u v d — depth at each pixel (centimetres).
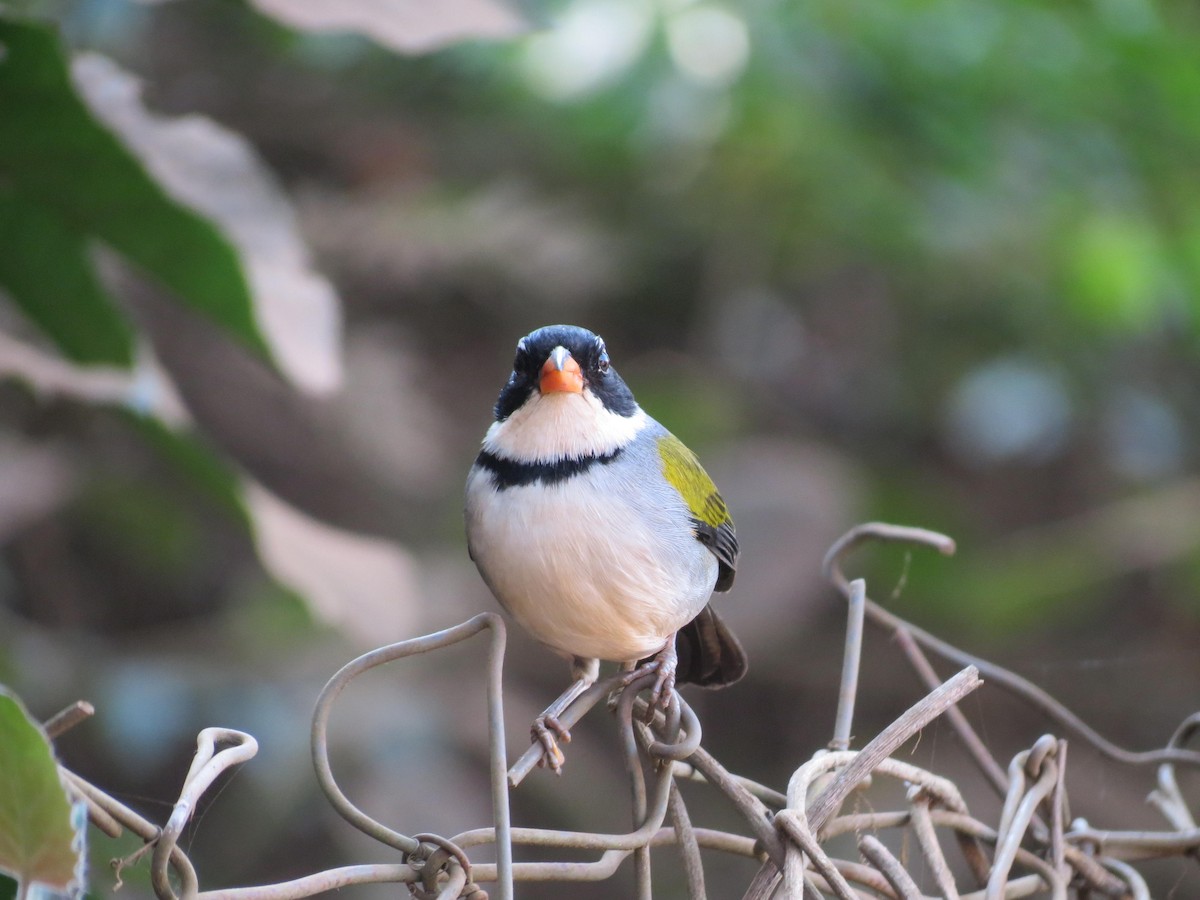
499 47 1345
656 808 403
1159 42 1276
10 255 662
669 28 1304
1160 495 1419
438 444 1363
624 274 1406
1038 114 1347
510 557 530
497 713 367
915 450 1515
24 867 335
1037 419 1386
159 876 330
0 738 316
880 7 1306
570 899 1236
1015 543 1438
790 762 1399
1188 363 1461
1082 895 469
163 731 1037
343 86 1464
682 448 608
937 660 1359
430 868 366
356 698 1077
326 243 1315
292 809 1039
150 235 632
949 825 450
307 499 1307
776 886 398
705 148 1348
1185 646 1421
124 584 1297
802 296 1520
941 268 1391
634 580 532
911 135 1366
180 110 1422
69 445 1160
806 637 1409
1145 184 1370
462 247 1312
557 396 547
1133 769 1305
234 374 1304
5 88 585
